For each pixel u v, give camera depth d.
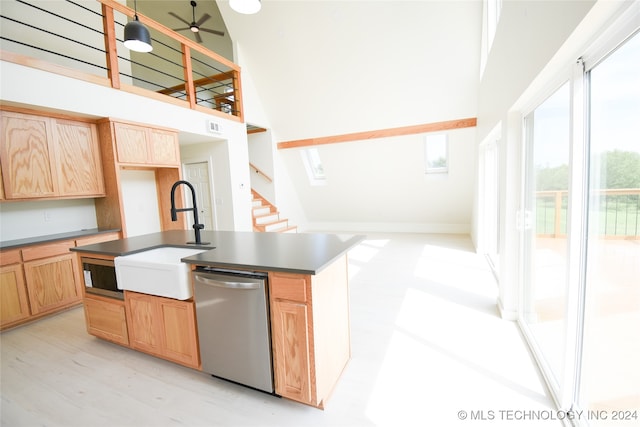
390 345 2.21
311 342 1.48
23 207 3.14
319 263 1.49
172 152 3.93
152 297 1.96
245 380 1.67
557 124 1.76
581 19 1.06
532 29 1.67
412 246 5.52
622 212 1.19
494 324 2.47
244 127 5.36
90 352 2.26
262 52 5.28
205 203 5.41
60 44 3.74
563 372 1.50
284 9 4.63
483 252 4.78
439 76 4.60
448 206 6.42
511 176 2.39
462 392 1.70
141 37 2.71
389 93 5.04
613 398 1.28
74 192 3.12
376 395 1.69
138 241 2.40
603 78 1.26
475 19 3.95
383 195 6.75
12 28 3.34
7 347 2.37
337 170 6.59
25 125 2.75
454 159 5.52
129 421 1.57
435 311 2.76
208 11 5.83
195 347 1.84
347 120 5.68
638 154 1.07
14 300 2.69
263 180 6.71
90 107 3.04
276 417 1.56
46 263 2.91
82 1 3.92
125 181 4.09
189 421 1.56
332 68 5.05
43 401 1.74
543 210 2.10
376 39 4.49
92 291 2.29
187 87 4.20
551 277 1.98
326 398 1.64
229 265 1.60
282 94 5.75
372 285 3.54
